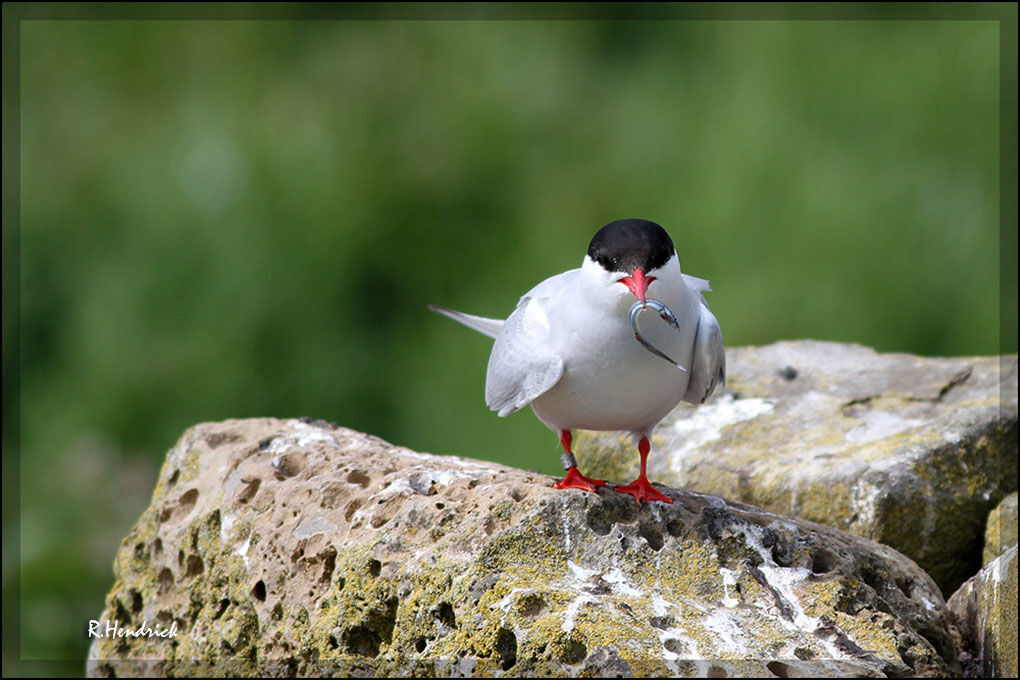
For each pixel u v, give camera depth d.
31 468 13.62
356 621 5.24
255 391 13.80
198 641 5.91
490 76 16.27
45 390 14.67
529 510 5.21
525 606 4.80
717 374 5.87
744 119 14.75
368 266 14.88
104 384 13.84
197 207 14.53
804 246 13.62
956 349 13.18
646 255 5.29
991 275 13.30
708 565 5.17
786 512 6.84
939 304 13.34
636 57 16.78
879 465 6.77
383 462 5.93
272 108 15.51
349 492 5.67
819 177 13.92
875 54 14.70
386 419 14.23
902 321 13.29
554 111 16.03
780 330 13.27
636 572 5.11
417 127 15.79
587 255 5.47
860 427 7.47
